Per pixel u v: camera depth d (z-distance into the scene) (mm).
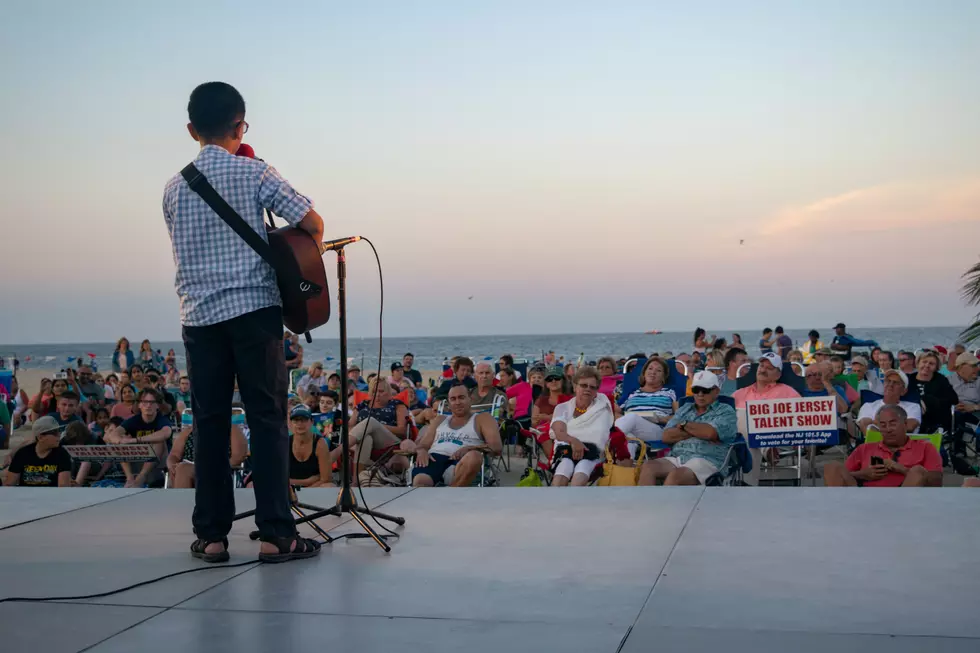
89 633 3053
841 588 3357
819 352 13344
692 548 4008
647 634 2910
